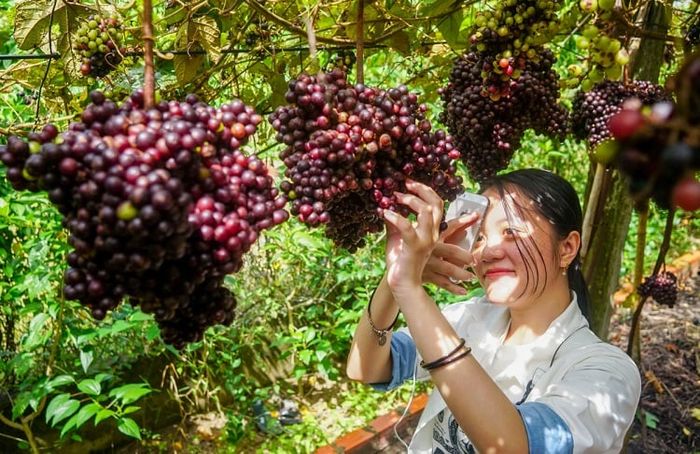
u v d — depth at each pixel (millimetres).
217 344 3422
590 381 1428
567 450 1271
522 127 1812
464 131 1811
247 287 3469
